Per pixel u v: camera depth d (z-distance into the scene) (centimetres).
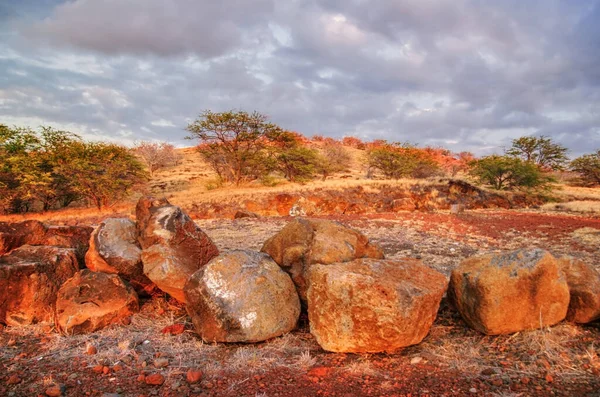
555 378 332
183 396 320
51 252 545
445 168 5412
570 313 437
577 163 4031
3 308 474
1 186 2119
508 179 3017
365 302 373
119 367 368
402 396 313
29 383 342
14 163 2128
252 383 340
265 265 483
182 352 409
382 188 2508
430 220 1667
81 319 456
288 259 517
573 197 2947
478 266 450
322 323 397
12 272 479
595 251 1002
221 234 1238
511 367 357
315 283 409
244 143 3225
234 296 439
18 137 2317
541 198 2844
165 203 620
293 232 539
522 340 407
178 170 5147
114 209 2336
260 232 1285
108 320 473
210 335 431
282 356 397
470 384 329
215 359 393
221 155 3155
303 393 322
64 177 2341
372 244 547
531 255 425
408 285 391
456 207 2114
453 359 376
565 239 1192
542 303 419
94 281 496
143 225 586
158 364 373
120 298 495
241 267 465
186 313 528
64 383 341
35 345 425
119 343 418
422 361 375
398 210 2278
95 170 2353
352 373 354
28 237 583
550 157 4044
